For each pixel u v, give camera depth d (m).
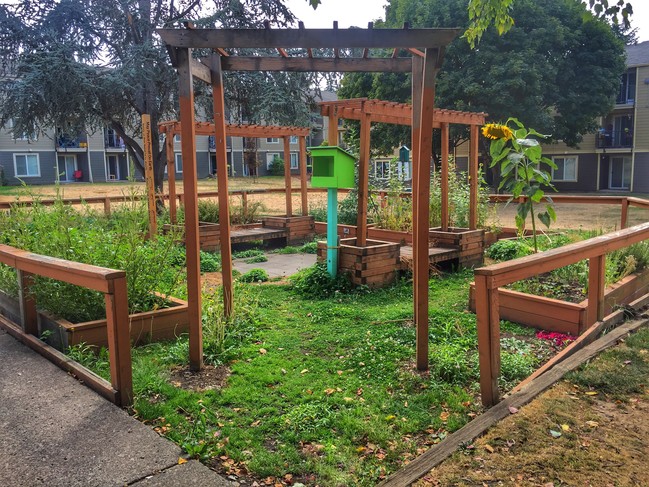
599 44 22.19
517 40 20.30
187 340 4.56
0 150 34.69
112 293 3.25
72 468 2.64
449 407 3.33
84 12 14.39
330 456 2.79
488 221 12.43
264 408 3.34
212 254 9.70
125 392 3.35
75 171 37.72
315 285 6.43
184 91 3.76
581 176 30.41
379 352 4.25
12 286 4.91
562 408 3.18
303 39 3.59
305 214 11.63
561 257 3.73
